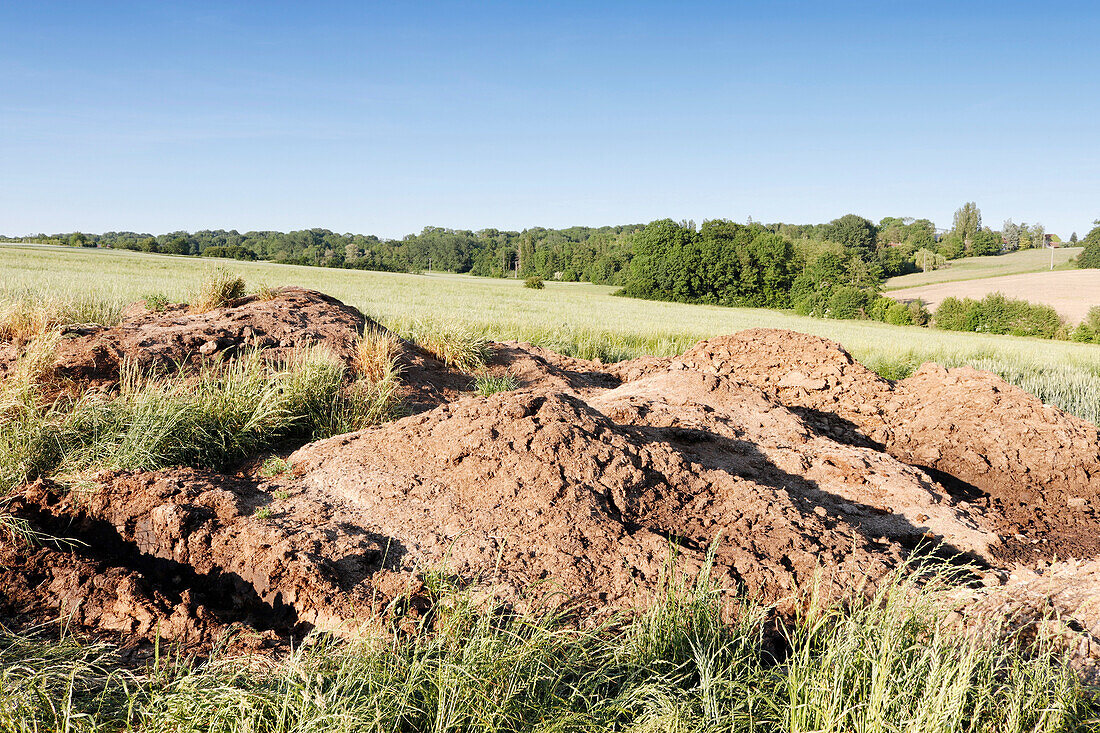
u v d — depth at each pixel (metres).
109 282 26.45
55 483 4.11
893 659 2.76
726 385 7.25
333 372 6.39
